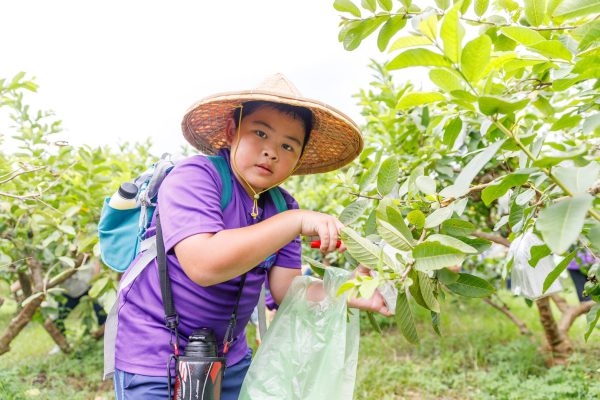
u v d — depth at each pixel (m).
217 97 1.59
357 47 1.53
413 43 1.09
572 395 3.51
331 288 1.68
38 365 4.72
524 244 1.44
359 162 2.91
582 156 1.07
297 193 5.07
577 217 0.78
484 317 6.25
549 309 4.33
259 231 1.44
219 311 1.68
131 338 1.65
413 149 3.09
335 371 1.61
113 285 3.27
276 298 1.92
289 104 1.64
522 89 1.67
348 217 1.60
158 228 1.63
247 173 1.65
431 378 4.13
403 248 1.11
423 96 1.10
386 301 1.61
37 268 3.96
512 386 3.76
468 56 0.95
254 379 1.70
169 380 1.52
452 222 1.27
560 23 1.31
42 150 3.67
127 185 1.72
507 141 1.00
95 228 3.57
